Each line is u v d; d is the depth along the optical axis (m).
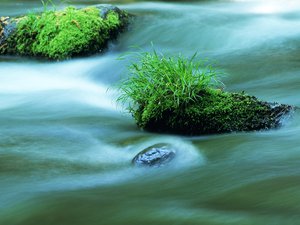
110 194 2.84
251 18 5.33
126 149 3.28
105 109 3.93
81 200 2.79
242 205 2.67
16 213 2.74
